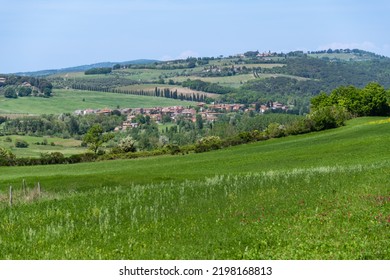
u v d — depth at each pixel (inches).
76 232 1818.4
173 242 1545.3
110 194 2893.7
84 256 1422.2
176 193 2753.4
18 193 3176.7
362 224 1513.3
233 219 1867.6
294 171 3503.9
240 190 2674.7
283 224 1658.5
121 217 2094.0
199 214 2049.7
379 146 5526.6
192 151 7819.9
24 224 2075.5
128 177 4340.6
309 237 1427.2
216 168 5378.9
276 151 6486.2
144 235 1705.2
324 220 1641.2
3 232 1913.1
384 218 1546.5
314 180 2815.0
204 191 2748.5
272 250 1352.1
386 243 1285.7
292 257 1256.8
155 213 2116.1
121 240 1646.2
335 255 1230.3
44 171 6373.0
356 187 2337.6
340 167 3590.1
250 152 6806.1
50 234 1781.5
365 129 7657.5
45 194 3090.6
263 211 1982.0
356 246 1278.3
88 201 2632.9
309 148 6259.8
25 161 7337.6
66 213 2271.2
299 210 1887.3
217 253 1371.8
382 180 2482.8
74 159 7544.3
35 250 1544.0
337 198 2069.4
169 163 6456.7
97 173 5634.8
